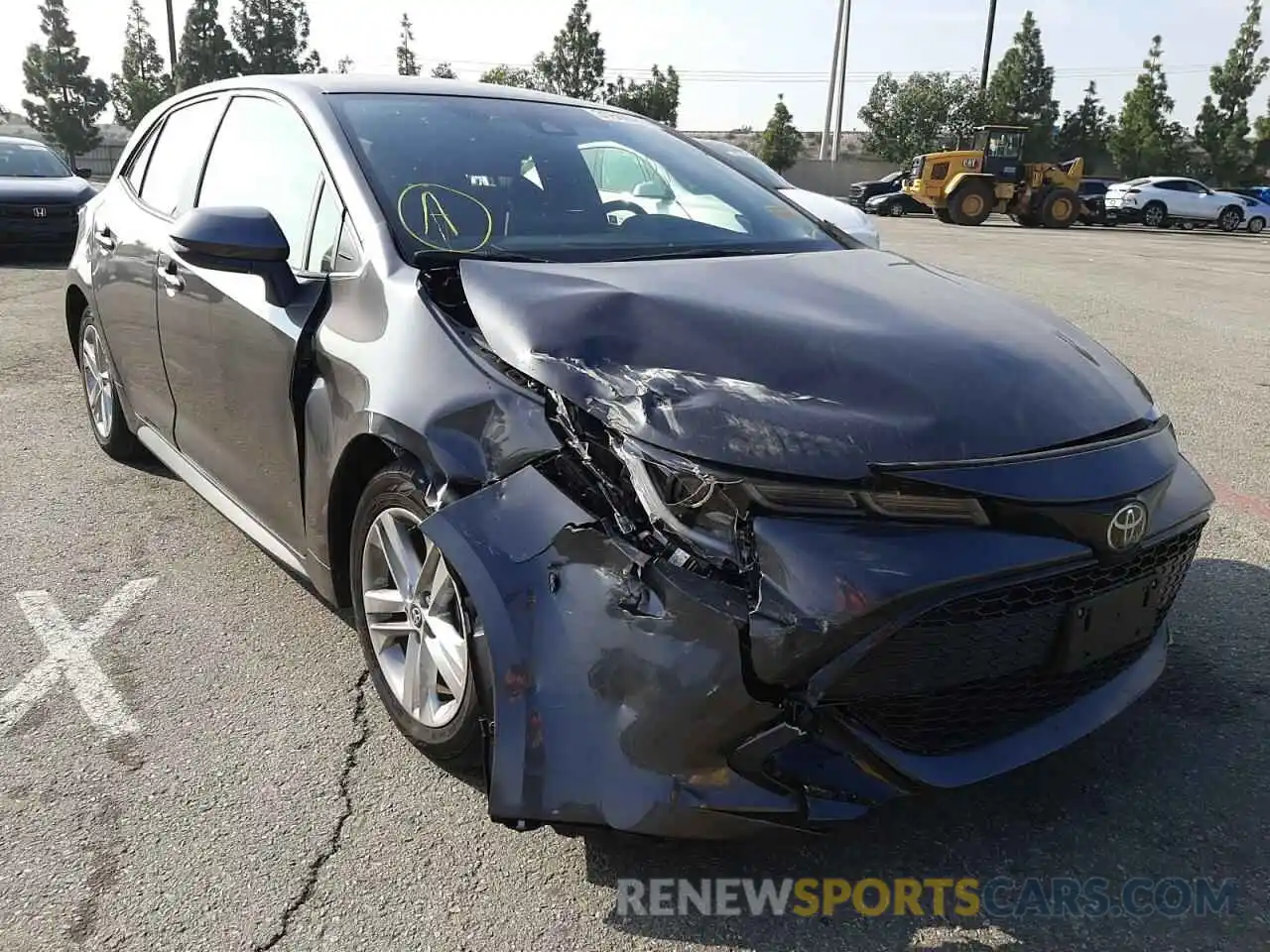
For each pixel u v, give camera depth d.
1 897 2.10
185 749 2.62
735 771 1.92
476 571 2.05
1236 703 2.87
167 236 3.60
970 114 51.44
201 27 45.81
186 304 3.36
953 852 2.29
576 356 2.13
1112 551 2.02
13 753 2.59
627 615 1.93
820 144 64.62
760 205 3.45
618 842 2.29
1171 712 2.83
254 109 3.46
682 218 3.20
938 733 2.04
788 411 1.97
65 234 11.44
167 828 2.32
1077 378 2.30
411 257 2.60
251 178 3.31
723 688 1.86
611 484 2.03
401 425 2.31
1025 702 2.12
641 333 2.20
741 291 2.47
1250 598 3.53
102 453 4.94
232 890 2.14
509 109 3.45
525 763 1.99
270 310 2.87
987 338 2.35
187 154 3.82
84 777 2.50
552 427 2.11
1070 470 2.02
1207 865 2.25
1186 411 6.11
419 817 2.38
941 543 1.88
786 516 1.88
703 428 1.94
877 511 1.89
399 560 2.54
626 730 1.94
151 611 3.36
